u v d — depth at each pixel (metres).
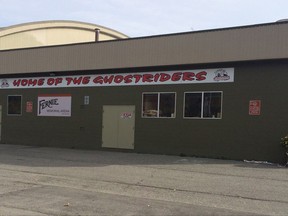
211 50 17.06
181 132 17.95
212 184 11.03
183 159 16.64
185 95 17.91
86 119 20.88
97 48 20.27
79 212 7.82
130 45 19.20
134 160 16.14
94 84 20.64
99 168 13.80
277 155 15.81
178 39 17.88
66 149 20.80
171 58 18.03
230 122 16.78
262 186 10.82
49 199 8.88
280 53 15.55
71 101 21.44
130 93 19.45
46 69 22.03
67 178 11.65
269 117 16.02
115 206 8.33
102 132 20.30
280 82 15.84
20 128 23.41
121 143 19.66
